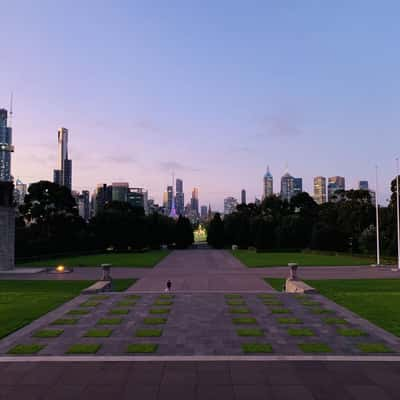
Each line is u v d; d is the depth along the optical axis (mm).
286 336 16609
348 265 57531
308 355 14016
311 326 18297
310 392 10812
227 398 10430
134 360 13477
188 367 12789
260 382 11516
